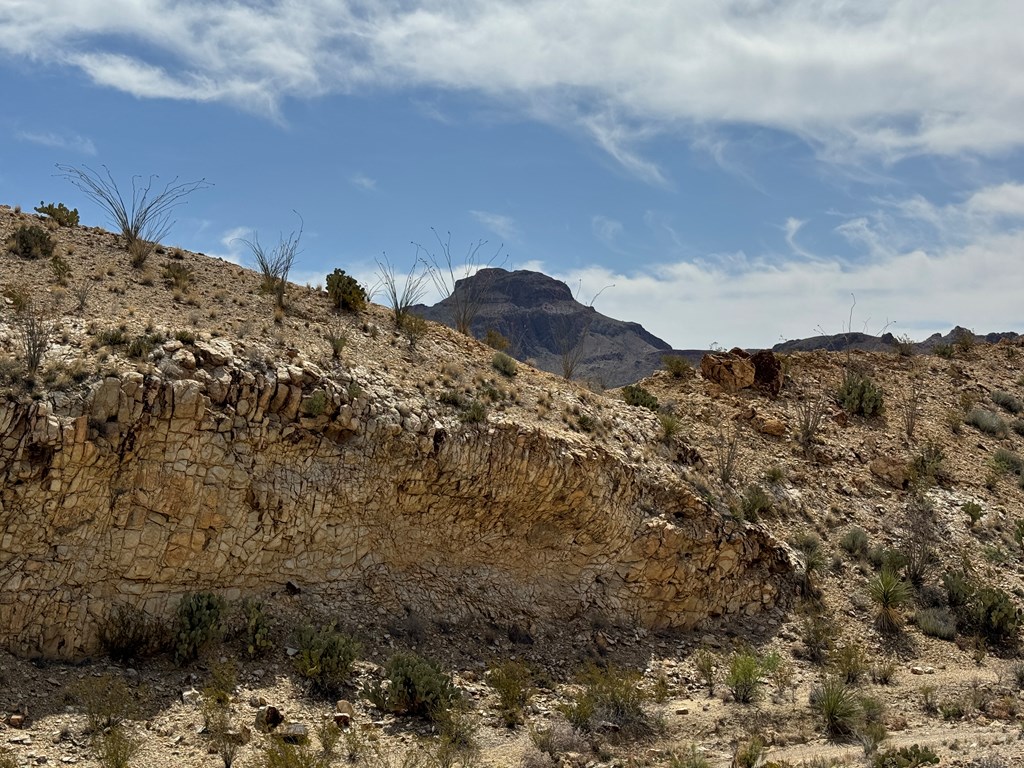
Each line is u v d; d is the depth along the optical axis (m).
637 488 24.22
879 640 23.80
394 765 14.88
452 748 15.38
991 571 27.58
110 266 24.27
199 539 18.09
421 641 19.78
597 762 16.11
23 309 19.59
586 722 17.59
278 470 19.34
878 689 20.80
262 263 26.34
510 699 18.06
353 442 20.31
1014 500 32.16
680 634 23.36
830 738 17.83
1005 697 20.36
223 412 18.66
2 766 12.95
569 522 22.94
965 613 25.09
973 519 29.91
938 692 20.61
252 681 17.00
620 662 21.44
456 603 21.16
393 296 27.16
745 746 17.02
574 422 25.09
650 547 23.45
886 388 39.09
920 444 34.56
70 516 16.70
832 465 31.72
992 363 45.53
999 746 16.34
